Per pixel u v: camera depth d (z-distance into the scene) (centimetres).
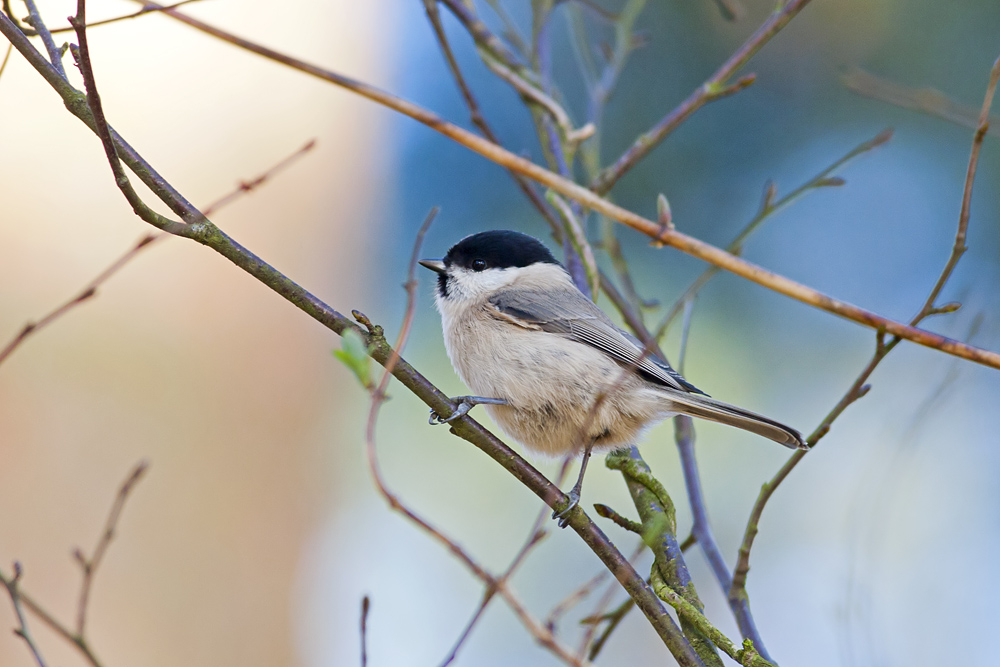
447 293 753
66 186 1042
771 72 1498
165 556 1042
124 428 1047
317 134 1184
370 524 1241
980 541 1026
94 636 984
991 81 487
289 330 1137
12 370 1010
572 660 391
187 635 1041
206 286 1098
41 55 494
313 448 1155
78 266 1046
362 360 377
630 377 677
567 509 524
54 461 1012
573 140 780
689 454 666
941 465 1067
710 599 1206
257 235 1152
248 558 1088
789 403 1433
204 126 1131
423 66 1533
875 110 1469
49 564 987
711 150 1509
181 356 1079
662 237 493
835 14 1463
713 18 1483
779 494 1255
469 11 812
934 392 754
